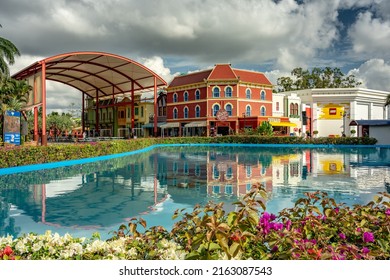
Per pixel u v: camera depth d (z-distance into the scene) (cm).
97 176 1664
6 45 2903
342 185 1401
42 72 3069
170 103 5750
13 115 2575
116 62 4047
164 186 1389
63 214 950
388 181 1505
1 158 1742
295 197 1152
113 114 6316
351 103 5600
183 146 4319
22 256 391
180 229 466
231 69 5178
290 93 6116
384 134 4250
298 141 4216
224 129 5225
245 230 368
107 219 902
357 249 381
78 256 374
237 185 1412
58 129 7000
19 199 1137
